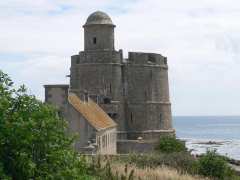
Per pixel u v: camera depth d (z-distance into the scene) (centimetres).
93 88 7400
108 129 5878
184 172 3173
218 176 3641
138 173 2661
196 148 13388
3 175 1330
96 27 7475
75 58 7669
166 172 2817
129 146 6625
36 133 1420
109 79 7369
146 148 6531
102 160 2995
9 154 1390
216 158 3688
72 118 5078
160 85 7794
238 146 14688
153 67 7694
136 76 7556
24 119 1430
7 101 1403
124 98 7506
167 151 5575
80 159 1575
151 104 7612
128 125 7494
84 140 5044
